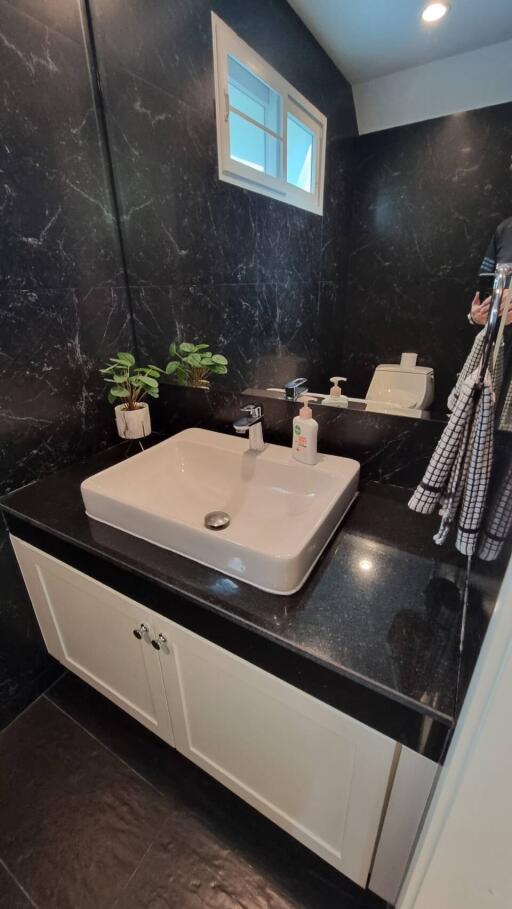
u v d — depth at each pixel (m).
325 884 0.93
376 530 0.91
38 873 0.96
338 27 0.82
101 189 1.18
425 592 0.73
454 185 0.81
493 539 0.55
